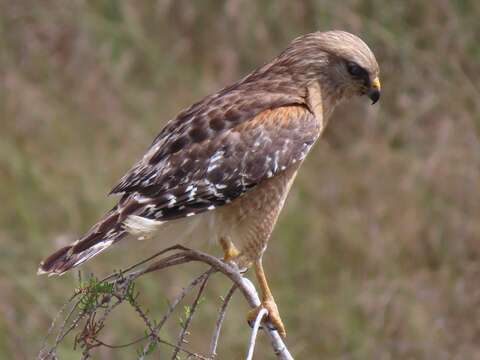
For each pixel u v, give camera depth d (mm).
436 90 14391
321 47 9062
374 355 12578
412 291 12953
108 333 11969
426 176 13742
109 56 14828
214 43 15031
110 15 15094
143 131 14211
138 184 8531
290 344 12539
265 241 8805
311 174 13844
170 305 7480
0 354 11938
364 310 12805
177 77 14781
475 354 12648
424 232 13430
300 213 13359
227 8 15031
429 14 14703
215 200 8570
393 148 14180
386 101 14477
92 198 13312
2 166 13492
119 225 8289
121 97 14547
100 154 13977
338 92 9141
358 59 9023
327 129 14344
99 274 12219
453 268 13266
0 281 12258
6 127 14109
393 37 14547
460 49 14586
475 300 12953
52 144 14023
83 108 14461
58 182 13469
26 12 15047
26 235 12875
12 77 14484
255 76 9180
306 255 13133
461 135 14016
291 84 9016
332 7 14680
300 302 12758
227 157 8602
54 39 14953
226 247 8883
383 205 13594
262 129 8703
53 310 12094
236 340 12148
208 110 8781
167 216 8469
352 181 13766
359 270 13156
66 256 8078
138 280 12289
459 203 13625
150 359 11867
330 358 12555
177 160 8570
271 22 15000
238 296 12422
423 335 12688
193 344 12078
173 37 15070
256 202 8711
